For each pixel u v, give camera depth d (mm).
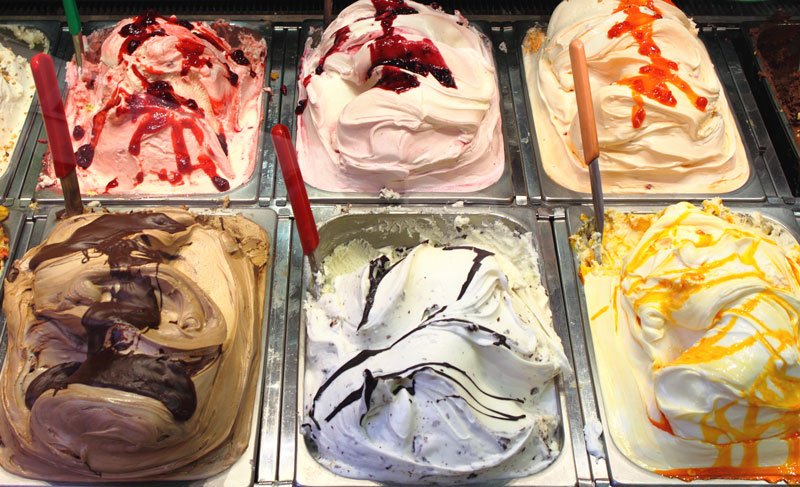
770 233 1804
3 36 2129
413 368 1389
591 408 1484
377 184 1852
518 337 1486
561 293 1674
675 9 2100
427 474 1362
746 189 1891
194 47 1959
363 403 1364
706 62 2068
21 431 1324
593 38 1985
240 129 2012
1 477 1336
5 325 1544
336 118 1930
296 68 2119
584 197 1853
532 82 2146
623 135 1863
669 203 1857
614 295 1659
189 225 1614
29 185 1819
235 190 1824
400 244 1873
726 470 1414
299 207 1473
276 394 1479
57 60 2064
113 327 1329
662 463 1427
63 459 1301
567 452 1421
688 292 1488
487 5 2309
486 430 1372
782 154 2006
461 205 1816
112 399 1242
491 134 1922
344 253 1842
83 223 1589
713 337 1430
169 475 1354
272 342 1555
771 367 1367
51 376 1331
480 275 1525
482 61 2039
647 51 1946
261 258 1680
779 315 1419
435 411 1371
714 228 1613
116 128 1855
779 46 2242
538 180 1891
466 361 1426
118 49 1938
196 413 1312
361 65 1915
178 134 1856
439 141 1846
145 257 1454
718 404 1372
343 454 1395
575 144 1933
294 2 2262
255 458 1389
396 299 1503
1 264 1671
